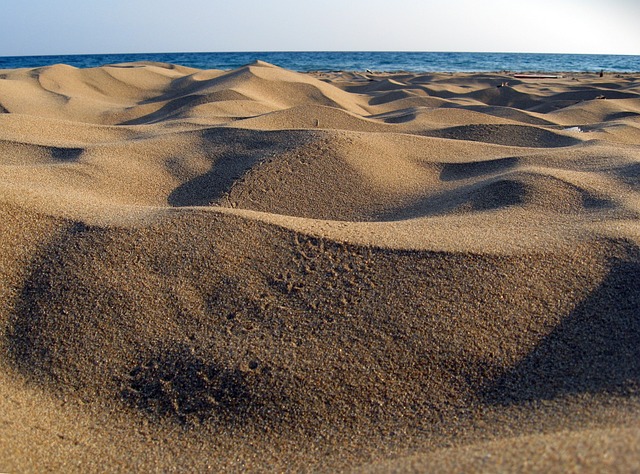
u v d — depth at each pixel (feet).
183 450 7.34
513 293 9.00
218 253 10.20
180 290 9.48
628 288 9.03
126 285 9.56
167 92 45.39
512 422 7.00
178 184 16.47
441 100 44.70
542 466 5.15
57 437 7.41
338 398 7.73
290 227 10.87
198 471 7.00
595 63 187.52
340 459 6.89
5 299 9.43
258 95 39.47
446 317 8.64
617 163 16.19
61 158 17.83
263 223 10.99
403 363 8.06
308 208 14.83
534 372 7.81
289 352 8.32
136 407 7.97
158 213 11.71
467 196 14.33
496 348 8.18
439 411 7.48
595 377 7.54
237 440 7.43
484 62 184.03
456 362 8.04
